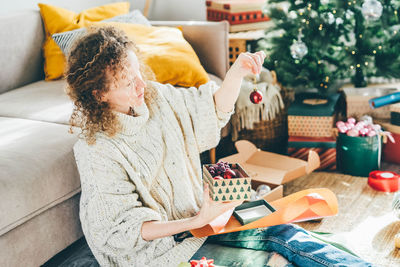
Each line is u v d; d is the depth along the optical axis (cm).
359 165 211
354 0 214
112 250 120
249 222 137
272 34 241
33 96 203
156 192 127
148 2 319
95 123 116
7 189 129
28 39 225
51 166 145
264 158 210
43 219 143
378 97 215
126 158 120
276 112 236
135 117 121
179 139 130
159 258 120
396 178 195
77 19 231
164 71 199
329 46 229
